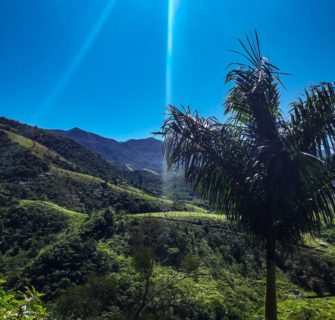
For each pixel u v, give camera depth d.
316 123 4.50
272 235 4.94
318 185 4.62
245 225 5.21
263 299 27.55
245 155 4.99
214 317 20.34
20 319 2.83
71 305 5.46
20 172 78.44
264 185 4.66
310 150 4.60
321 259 33.22
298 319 19.64
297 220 4.91
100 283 5.93
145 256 6.34
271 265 4.94
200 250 32.94
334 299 29.25
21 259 38.16
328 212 4.66
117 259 30.55
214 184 5.19
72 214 55.81
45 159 91.00
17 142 95.75
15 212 52.19
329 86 4.46
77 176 84.69
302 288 31.44
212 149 5.16
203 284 25.70
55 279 27.67
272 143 4.53
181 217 45.00
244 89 5.02
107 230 38.00
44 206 56.91
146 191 104.56
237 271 32.06
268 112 4.86
